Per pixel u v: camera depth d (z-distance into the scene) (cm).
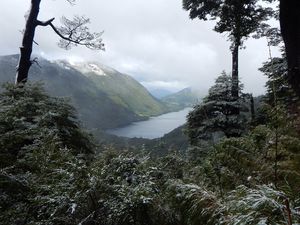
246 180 361
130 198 408
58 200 396
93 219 399
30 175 484
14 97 947
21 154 593
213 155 417
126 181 484
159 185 526
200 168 517
